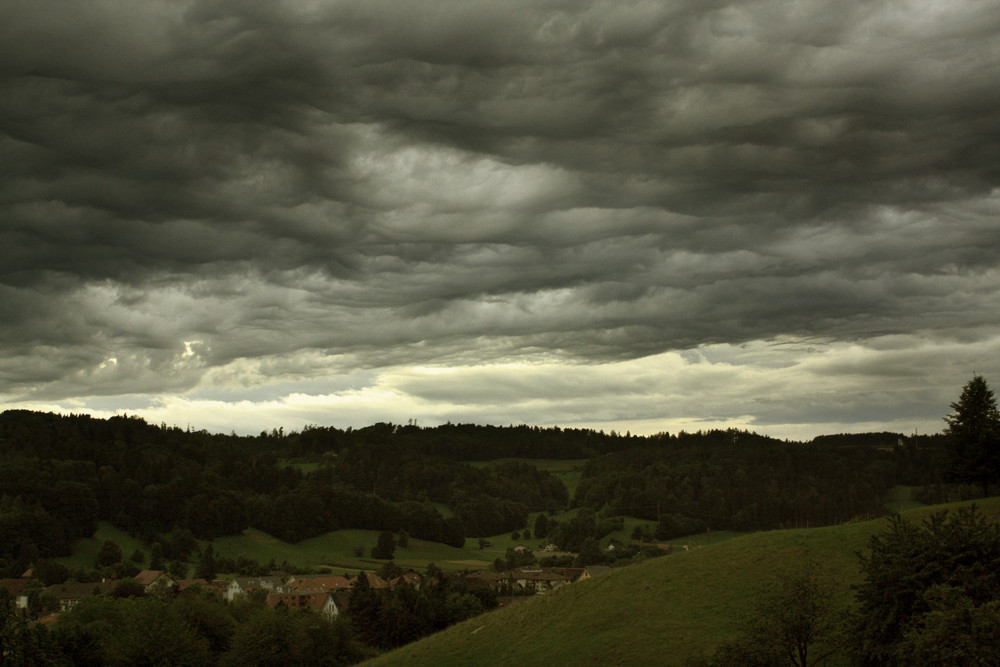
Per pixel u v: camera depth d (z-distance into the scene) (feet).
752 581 187.73
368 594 313.12
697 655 159.74
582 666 172.24
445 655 204.74
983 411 224.12
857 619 122.11
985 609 98.32
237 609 346.13
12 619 222.69
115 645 247.29
